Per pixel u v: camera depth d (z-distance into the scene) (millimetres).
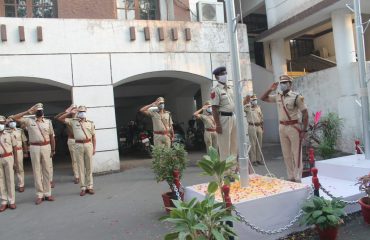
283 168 9195
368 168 5906
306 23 12234
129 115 19062
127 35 10484
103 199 7168
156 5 11836
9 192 6941
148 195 7234
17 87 13375
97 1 10570
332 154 8227
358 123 10703
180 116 16109
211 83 11461
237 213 4094
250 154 10195
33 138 7227
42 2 10531
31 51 9562
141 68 10594
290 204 4648
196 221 3211
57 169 11625
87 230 5312
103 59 10203
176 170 5660
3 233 5473
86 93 10016
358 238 4336
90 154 7734
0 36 9297
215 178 4535
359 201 4930
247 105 10234
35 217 6234
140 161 12242
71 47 9914
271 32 13445
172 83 15711
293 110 6523
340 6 10805
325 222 4207
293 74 14688
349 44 11164
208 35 11438
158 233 4965
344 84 11078
